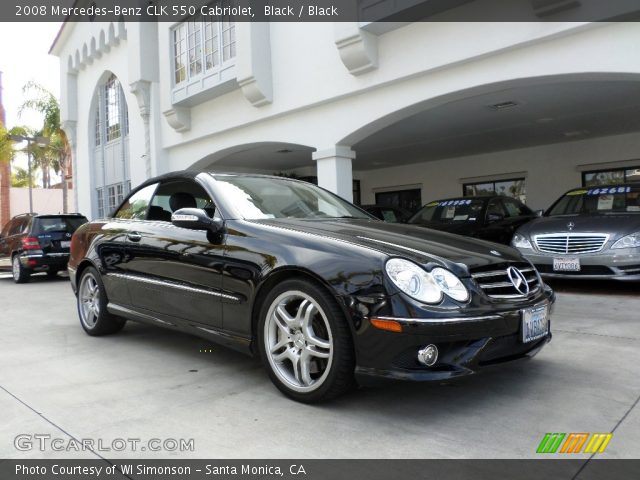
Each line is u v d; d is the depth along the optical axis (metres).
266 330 3.18
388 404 3.03
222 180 4.08
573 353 3.96
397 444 2.54
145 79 12.44
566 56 6.28
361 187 18.27
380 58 7.97
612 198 7.23
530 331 2.98
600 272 6.15
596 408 2.92
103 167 15.92
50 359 4.21
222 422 2.83
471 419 2.80
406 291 2.67
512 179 14.34
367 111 8.36
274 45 9.66
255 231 3.40
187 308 3.78
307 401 3.02
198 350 4.40
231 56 10.25
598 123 11.01
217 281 3.49
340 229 3.37
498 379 3.42
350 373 2.85
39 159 26.34
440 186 15.86
